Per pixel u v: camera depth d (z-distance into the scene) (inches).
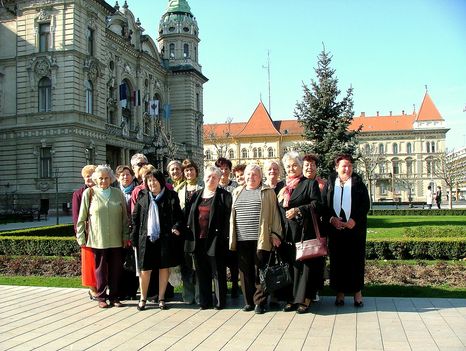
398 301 351.9
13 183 1563.7
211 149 4003.4
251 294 338.6
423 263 496.4
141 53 2177.7
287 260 340.5
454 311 319.3
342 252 341.7
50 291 410.6
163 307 348.5
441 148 3823.8
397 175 3855.8
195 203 354.6
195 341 269.4
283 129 3983.8
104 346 263.7
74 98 1504.7
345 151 904.3
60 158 1508.4
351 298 369.4
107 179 373.1
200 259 348.2
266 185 354.6
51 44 1524.4
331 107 933.2
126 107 2086.6
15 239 631.2
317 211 330.6
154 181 354.6
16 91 1567.4
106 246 358.0
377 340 262.1
